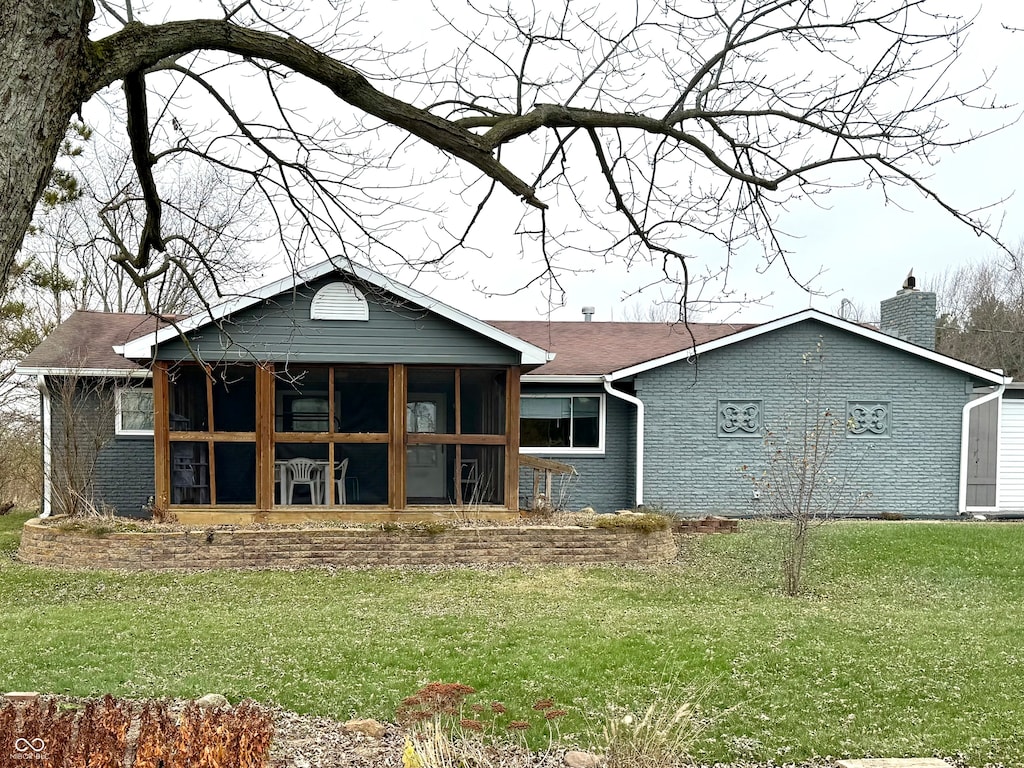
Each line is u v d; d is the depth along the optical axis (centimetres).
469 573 1077
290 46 360
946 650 684
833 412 1631
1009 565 1104
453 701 461
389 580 1026
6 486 2070
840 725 513
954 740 489
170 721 376
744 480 1614
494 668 625
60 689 555
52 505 1441
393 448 1269
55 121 287
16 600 898
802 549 975
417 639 716
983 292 3259
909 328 1775
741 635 730
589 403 1662
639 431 1600
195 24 340
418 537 1139
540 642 704
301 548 1119
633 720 483
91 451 1501
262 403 1240
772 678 604
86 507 1273
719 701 554
